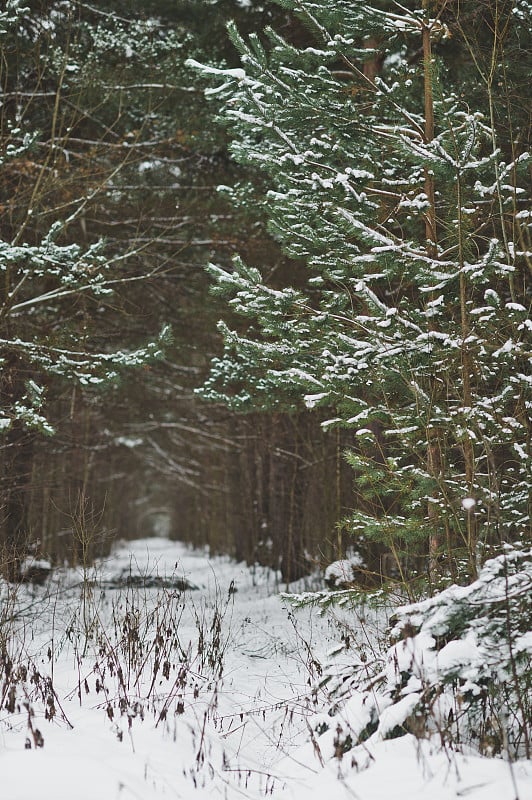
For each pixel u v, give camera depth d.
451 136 5.56
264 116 6.66
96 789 3.95
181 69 11.41
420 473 5.59
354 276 6.78
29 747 4.52
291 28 10.62
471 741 4.60
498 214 6.05
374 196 7.05
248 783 4.60
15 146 9.72
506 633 4.34
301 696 5.99
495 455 6.19
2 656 6.09
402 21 6.91
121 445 24.03
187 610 11.01
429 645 4.49
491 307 5.46
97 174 11.23
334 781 4.14
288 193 6.71
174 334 15.23
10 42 10.95
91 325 10.48
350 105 6.91
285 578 15.57
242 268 6.91
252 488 21.14
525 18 7.02
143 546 42.19
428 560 6.32
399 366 5.78
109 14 11.91
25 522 13.70
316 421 14.49
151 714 5.42
